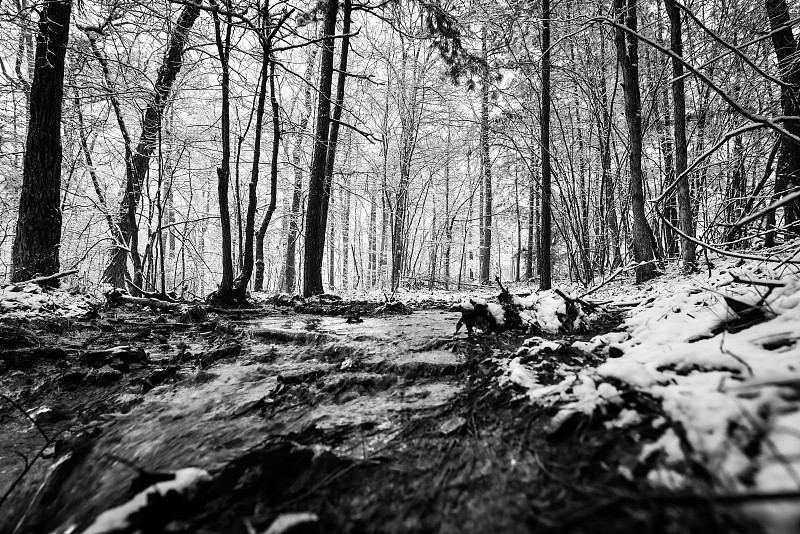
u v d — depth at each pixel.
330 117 9.79
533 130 9.05
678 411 1.28
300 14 9.16
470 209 20.73
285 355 3.58
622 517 0.96
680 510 0.94
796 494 0.76
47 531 1.48
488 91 10.25
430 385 2.42
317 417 2.07
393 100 15.23
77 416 2.60
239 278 7.08
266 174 16.59
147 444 2.01
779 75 4.80
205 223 17.44
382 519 1.18
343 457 1.55
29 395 2.91
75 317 4.92
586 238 9.20
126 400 2.73
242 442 1.87
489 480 1.29
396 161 16.41
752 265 3.37
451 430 1.70
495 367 2.48
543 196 7.81
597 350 2.46
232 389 2.75
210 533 1.14
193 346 4.10
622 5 7.58
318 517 1.19
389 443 1.67
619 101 10.36
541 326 3.55
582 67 8.58
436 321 5.23
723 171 7.47
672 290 4.15
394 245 13.97
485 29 10.29
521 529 1.03
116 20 7.33
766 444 1.02
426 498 1.25
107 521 1.16
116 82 8.19
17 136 8.44
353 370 2.92
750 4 6.73
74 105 8.27
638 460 1.16
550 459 1.31
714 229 5.45
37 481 1.90
